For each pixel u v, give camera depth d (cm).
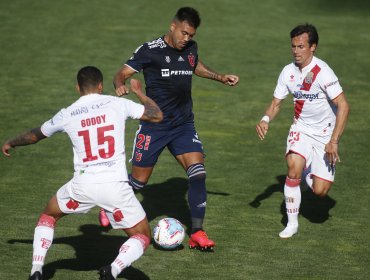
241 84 5016
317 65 2650
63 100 4581
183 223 2862
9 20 6431
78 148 2152
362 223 2873
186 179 3412
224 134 4075
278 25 6669
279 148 3862
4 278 2253
